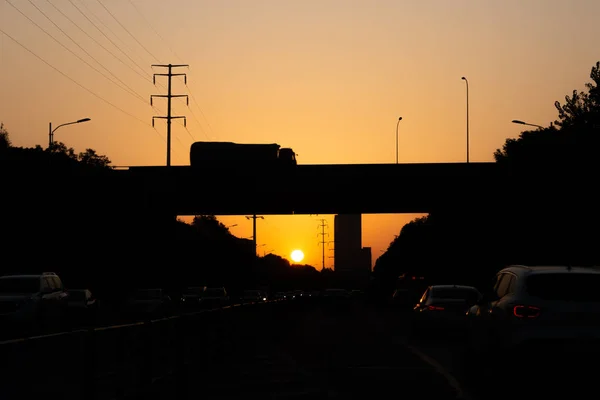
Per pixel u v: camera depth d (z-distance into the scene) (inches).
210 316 826.2
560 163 1957.4
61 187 2383.1
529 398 543.2
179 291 2640.3
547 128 2110.0
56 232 2357.3
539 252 2064.5
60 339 355.6
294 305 2346.2
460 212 2792.8
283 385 618.2
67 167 2443.4
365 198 2541.8
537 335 509.4
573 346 503.2
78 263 2485.2
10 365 303.0
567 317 509.4
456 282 2997.0
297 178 2487.7
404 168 2434.8
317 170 2484.0
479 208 2591.0
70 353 367.9
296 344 1048.8
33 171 2319.1
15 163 2295.8
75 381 374.0
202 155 2544.3
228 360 826.8
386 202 2618.1
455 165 2420.0
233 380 651.5
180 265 3472.0
